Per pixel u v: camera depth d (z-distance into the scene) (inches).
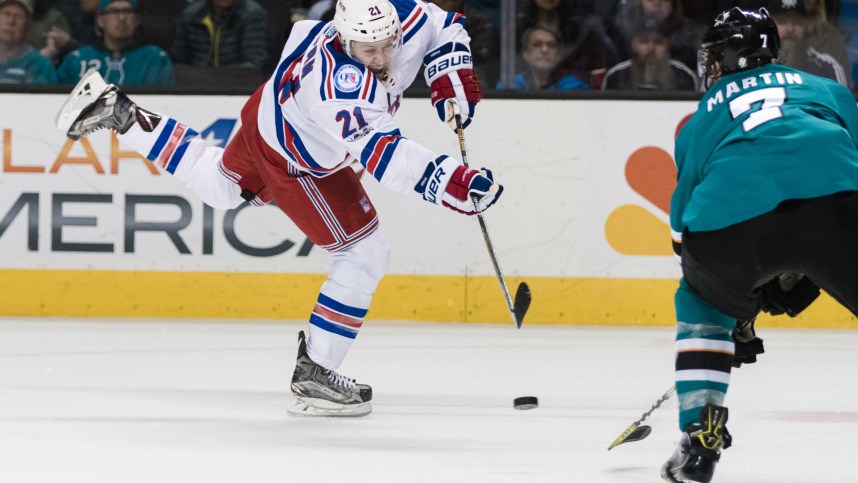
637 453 483.5
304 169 573.3
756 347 447.5
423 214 1022.4
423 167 508.7
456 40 600.4
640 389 677.3
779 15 1047.6
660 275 1021.8
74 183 1029.8
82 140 1027.9
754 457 476.7
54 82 1056.2
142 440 506.0
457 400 634.8
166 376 714.8
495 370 754.8
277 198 594.2
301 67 546.9
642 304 1022.4
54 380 690.2
